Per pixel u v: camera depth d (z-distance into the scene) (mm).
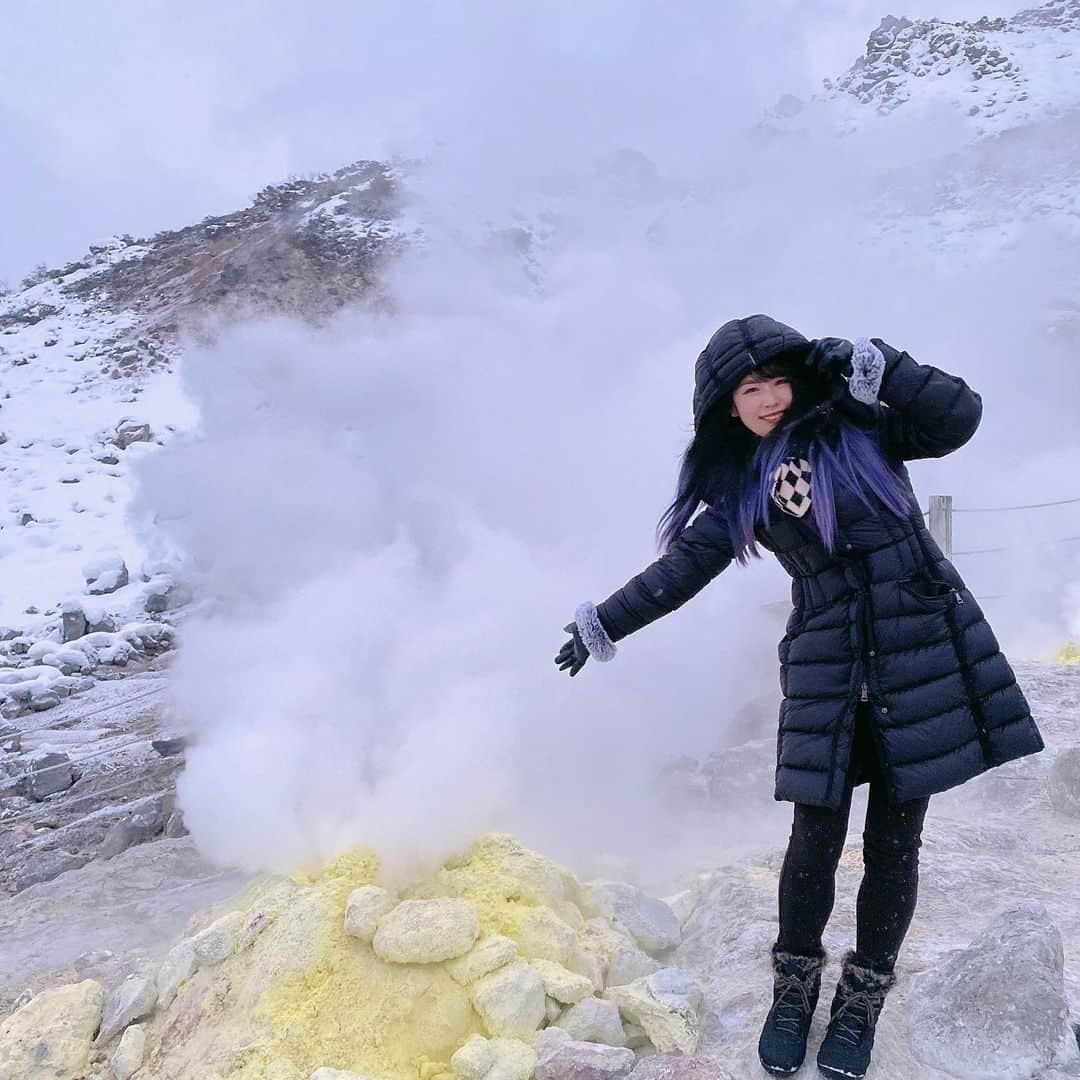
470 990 2398
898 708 1969
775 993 2213
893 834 2076
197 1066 2309
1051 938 2318
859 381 1997
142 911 3859
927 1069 2174
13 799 6379
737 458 2195
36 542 14703
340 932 2498
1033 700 5180
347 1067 2275
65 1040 2570
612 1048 2209
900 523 2027
